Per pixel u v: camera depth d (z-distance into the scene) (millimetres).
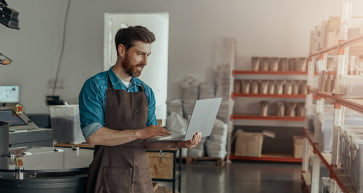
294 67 8000
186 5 8461
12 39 8023
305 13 8211
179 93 8539
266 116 8047
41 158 2838
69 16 8648
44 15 8430
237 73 8109
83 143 4543
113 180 2432
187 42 8500
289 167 7730
